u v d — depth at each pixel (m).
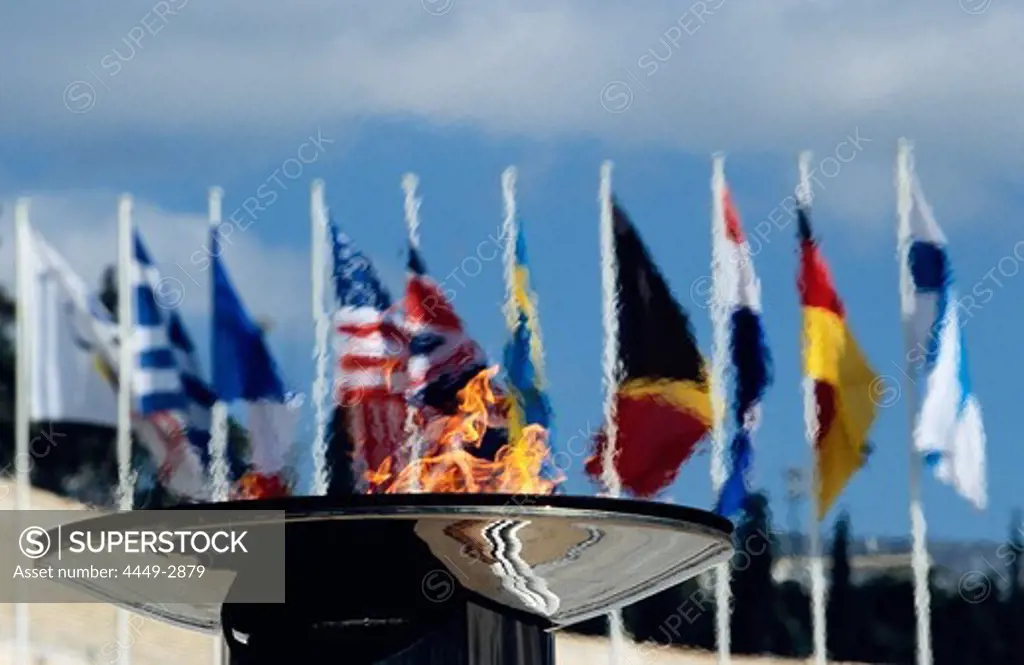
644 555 17.33
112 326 37.44
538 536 16.28
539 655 18.22
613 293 33.22
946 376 33.16
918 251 33.47
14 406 52.69
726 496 33.16
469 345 33.44
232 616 17.83
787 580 47.09
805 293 33.22
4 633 41.78
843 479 33.16
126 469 36.97
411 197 33.53
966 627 48.47
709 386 33.00
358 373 33.47
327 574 16.80
